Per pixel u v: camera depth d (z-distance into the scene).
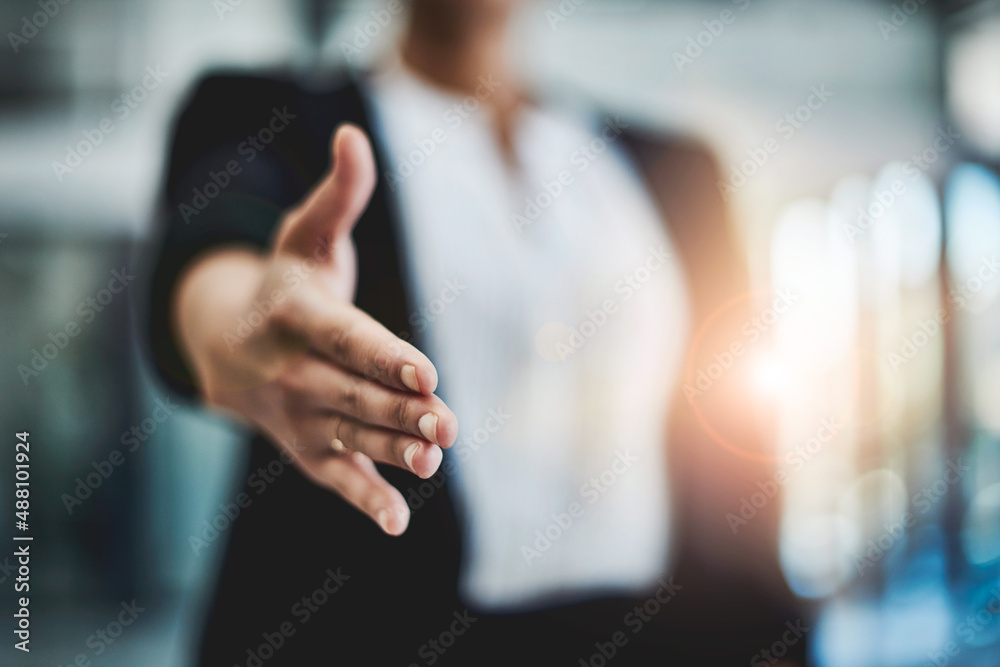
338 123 1.02
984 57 4.50
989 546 3.99
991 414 4.16
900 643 3.37
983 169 4.32
